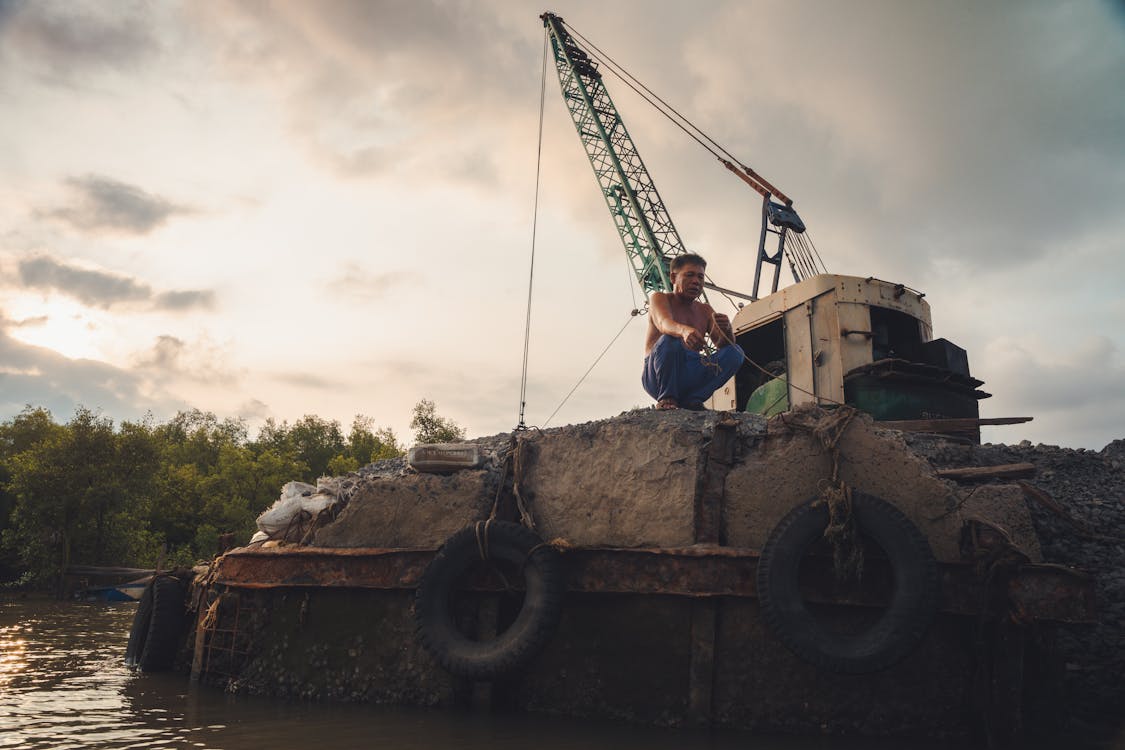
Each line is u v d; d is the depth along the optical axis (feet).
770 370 49.78
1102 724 21.36
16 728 20.27
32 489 127.44
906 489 22.17
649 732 20.18
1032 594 20.24
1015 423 31.83
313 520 27.58
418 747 18.19
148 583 35.68
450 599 22.98
